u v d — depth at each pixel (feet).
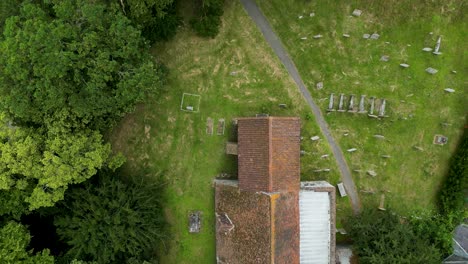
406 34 84.02
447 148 84.79
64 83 63.31
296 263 73.61
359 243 77.82
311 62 84.64
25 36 58.59
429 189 85.15
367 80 84.43
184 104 85.15
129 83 66.03
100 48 64.28
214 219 85.71
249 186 74.28
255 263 73.26
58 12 61.72
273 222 70.54
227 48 84.69
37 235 81.10
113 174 82.58
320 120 85.10
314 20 84.38
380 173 85.40
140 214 74.95
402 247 74.08
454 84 84.33
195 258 86.43
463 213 81.92
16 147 64.90
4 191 69.92
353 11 83.92
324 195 76.79
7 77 61.82
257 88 84.79
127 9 71.97
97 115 70.90
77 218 71.97
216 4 76.02
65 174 67.31
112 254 73.05
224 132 85.15
